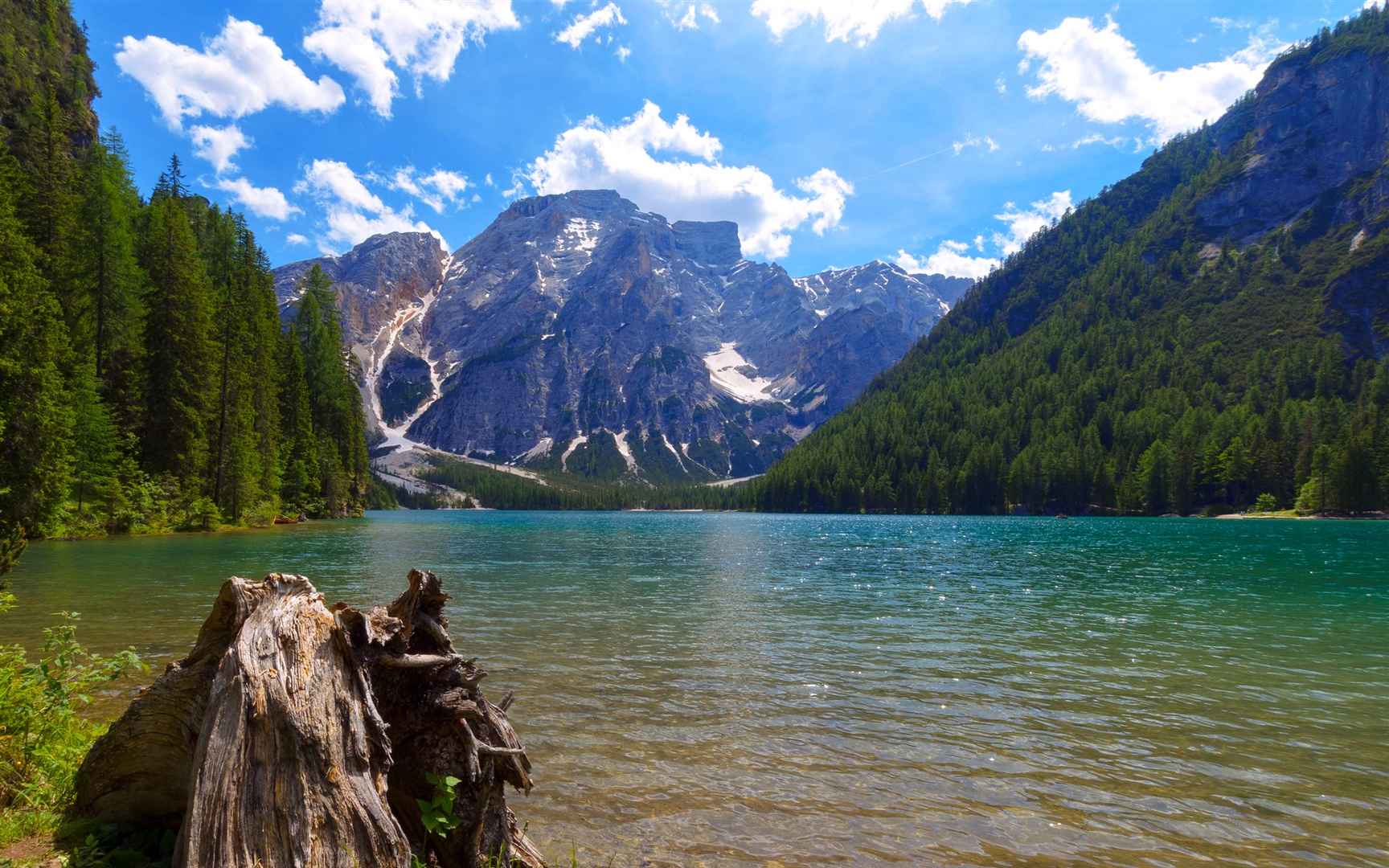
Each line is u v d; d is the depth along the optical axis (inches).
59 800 238.7
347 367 4534.9
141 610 754.8
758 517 7244.1
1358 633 775.1
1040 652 660.7
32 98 2583.7
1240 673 585.9
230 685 177.3
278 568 1227.9
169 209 2458.2
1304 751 400.2
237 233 3873.0
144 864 202.5
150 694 210.8
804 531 3595.0
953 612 904.3
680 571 1444.4
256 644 187.9
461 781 213.5
